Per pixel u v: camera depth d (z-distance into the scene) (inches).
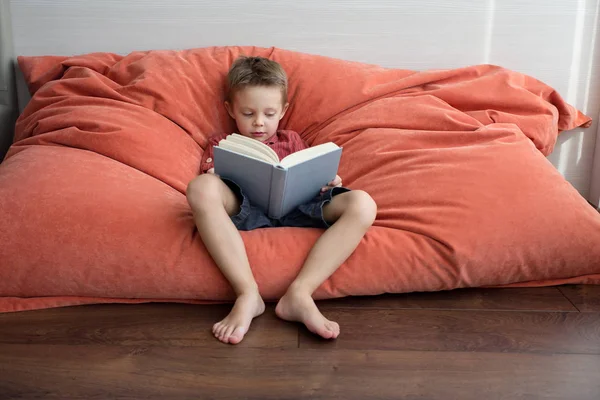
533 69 80.4
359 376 42.1
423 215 54.9
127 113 64.9
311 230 54.3
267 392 40.2
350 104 70.5
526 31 78.7
